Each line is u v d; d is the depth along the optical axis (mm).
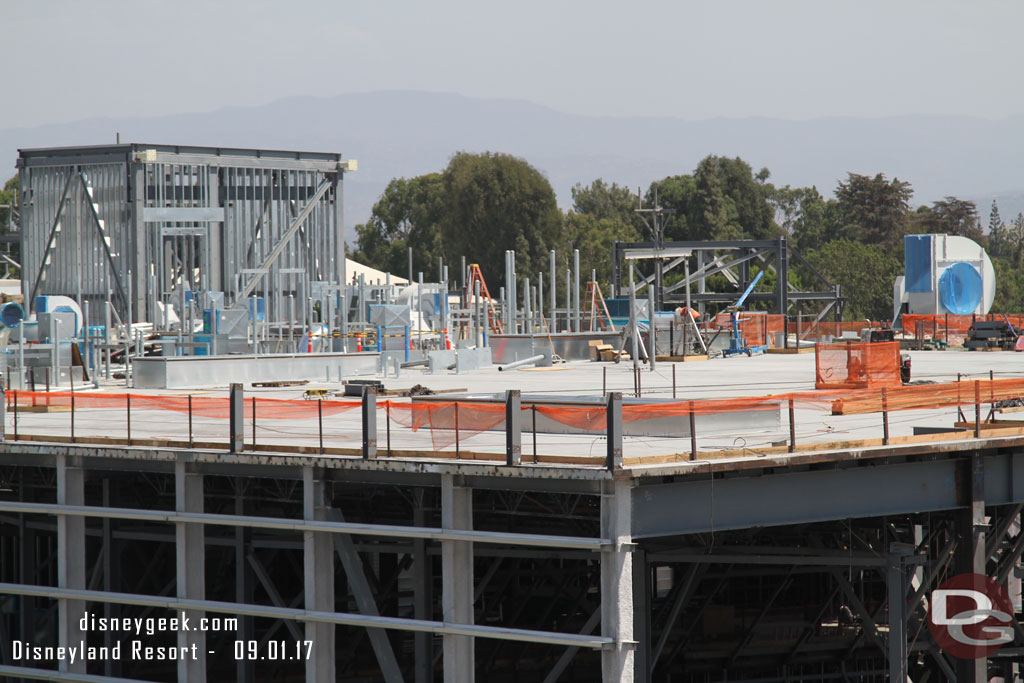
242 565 58875
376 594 71500
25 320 100438
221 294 112062
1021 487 55281
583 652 72562
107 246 135875
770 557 56969
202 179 141000
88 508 56875
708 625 74000
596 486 45094
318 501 51594
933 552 69438
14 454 60250
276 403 52000
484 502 60906
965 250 135500
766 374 93188
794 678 69312
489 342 112062
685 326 115438
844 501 50469
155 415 68688
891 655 52406
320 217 151625
